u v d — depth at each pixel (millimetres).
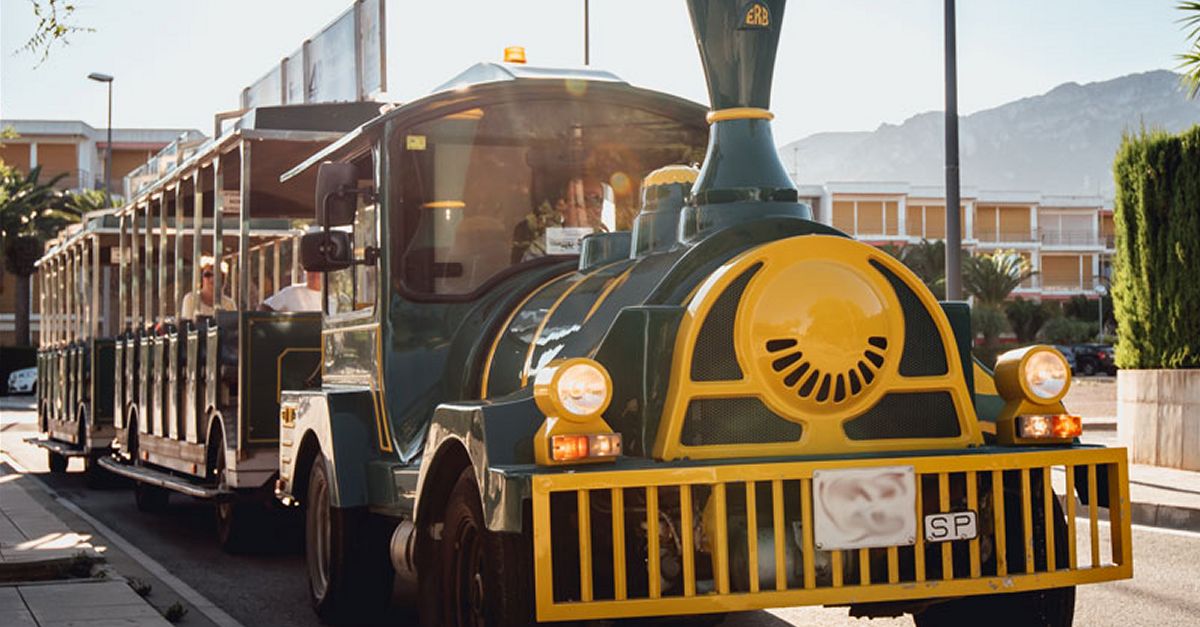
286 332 10656
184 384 12195
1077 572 5238
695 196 5824
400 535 6531
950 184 17828
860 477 4957
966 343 5559
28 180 59312
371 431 7211
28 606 7453
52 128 74125
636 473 4777
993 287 73125
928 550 5219
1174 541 10898
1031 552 5180
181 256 12516
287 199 12227
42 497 15922
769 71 5949
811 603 4906
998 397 5641
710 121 5984
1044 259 107875
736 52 5914
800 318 5188
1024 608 5645
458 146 7074
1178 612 7766
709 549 4902
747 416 5145
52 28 10281
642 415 5105
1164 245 15305
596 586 4906
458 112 7074
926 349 5391
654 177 6148
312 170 10703
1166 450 15258
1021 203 105375
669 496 4945
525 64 7551
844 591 4934
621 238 6406
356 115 10844
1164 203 15250
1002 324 65750
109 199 58375
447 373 6879
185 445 12141
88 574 8922
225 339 10695
